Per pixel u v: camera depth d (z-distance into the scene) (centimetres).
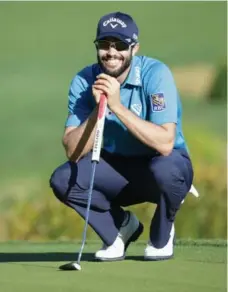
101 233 1864
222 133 6153
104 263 1830
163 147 1780
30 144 6675
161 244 1864
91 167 1827
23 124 7269
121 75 1808
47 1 12762
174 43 10156
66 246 2302
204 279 1625
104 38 1778
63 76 8988
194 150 3622
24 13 12219
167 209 1838
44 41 10819
